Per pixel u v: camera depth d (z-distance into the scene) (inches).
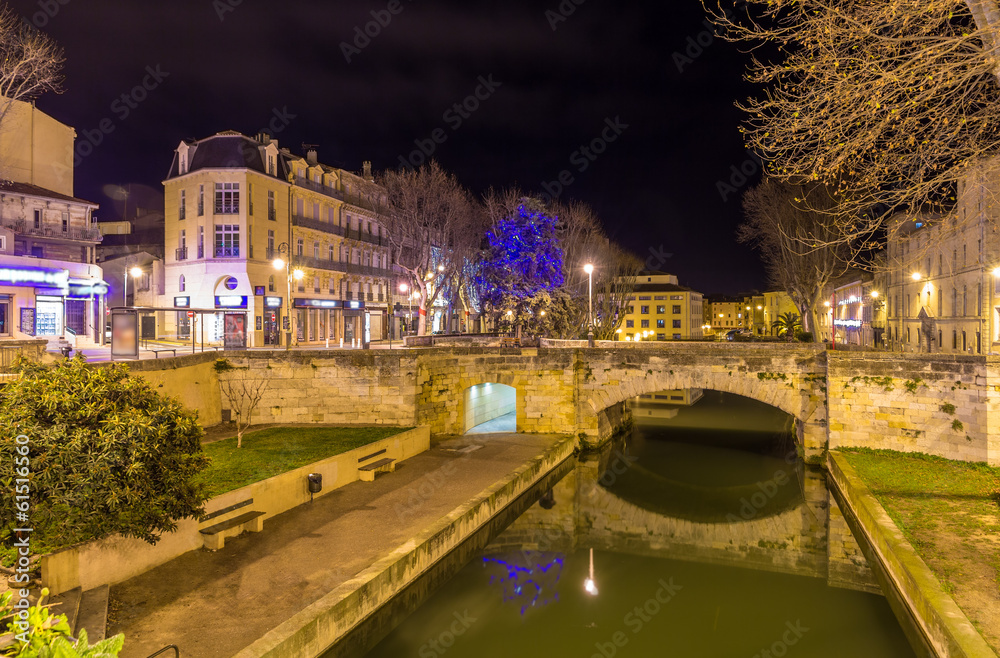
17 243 1311.5
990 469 784.3
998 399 792.3
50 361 787.4
